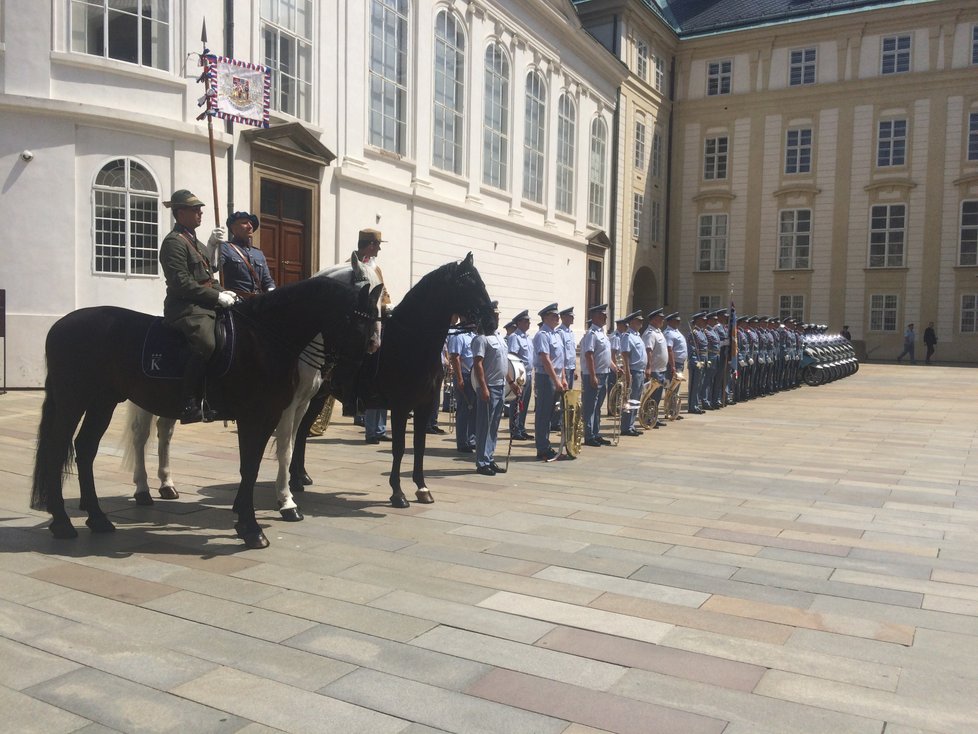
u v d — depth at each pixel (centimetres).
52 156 1419
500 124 2755
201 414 580
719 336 1789
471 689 373
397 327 736
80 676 379
